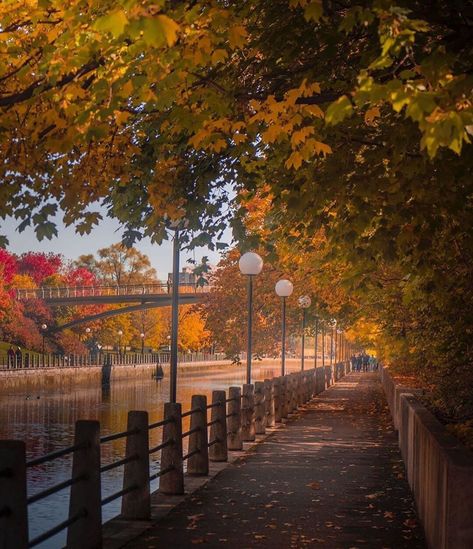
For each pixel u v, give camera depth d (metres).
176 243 16.92
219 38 8.56
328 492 14.80
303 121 10.57
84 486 9.82
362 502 13.87
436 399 19.48
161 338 172.12
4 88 10.77
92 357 127.19
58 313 152.12
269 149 13.03
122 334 160.00
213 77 10.98
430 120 6.48
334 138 11.30
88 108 9.13
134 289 138.50
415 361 24.38
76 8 8.30
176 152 12.54
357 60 10.95
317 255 22.89
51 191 11.82
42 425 43.06
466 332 16.00
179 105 10.12
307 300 39.53
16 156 11.20
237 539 11.03
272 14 10.48
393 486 15.54
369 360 107.31
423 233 12.03
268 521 12.22
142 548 10.48
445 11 9.39
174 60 8.79
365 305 29.14
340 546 10.73
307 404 39.75
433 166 10.90
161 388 84.62
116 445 30.56
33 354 122.12
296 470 17.55
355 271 14.77
